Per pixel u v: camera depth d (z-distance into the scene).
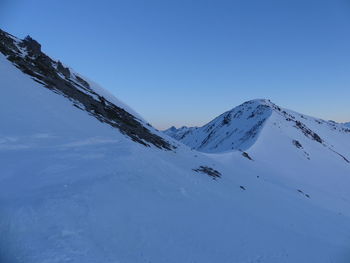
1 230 11.53
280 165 94.06
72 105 36.91
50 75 43.62
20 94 29.23
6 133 21.14
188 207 21.78
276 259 18.53
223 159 70.50
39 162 18.69
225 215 23.53
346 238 32.41
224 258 16.27
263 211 31.66
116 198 17.58
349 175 105.50
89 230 13.69
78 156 22.25
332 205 60.06
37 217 12.98
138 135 43.56
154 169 26.86
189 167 39.25
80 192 16.44
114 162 23.78
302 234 27.59
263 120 148.00
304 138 135.88
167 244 15.47
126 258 12.92
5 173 15.91
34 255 10.86
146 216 17.33
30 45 52.25
